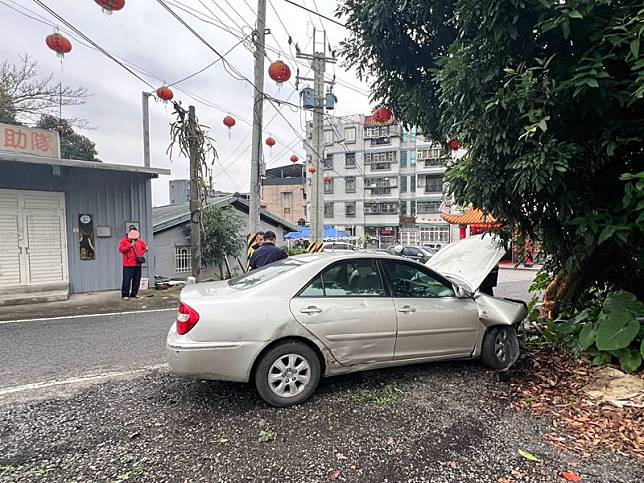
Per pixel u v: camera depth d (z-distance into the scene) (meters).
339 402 3.44
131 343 5.27
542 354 4.59
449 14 4.42
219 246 13.28
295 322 3.36
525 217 4.23
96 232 9.70
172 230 12.76
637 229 3.75
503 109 3.39
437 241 38.62
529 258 5.55
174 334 3.32
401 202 41.06
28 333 5.78
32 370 4.23
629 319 3.96
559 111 3.38
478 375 4.05
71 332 5.85
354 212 42.88
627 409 3.19
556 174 3.30
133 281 8.98
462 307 4.08
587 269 5.05
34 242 8.84
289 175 53.06
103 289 9.84
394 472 2.47
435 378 3.98
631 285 4.94
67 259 9.28
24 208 8.72
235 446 2.75
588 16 3.13
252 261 6.23
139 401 3.45
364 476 2.43
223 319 3.21
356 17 4.95
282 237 17.17
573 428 3.00
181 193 24.00
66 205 9.27
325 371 3.54
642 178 3.28
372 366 3.70
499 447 2.75
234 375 3.24
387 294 3.81
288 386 3.37
